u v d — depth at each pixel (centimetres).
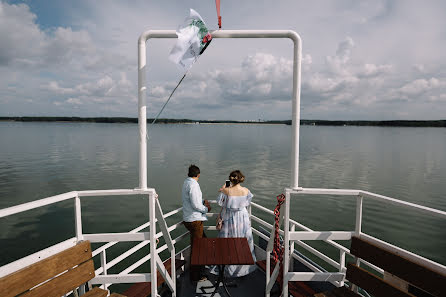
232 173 377
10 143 6850
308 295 309
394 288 222
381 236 1232
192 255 303
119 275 269
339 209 1599
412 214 1513
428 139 10706
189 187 368
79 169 3053
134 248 363
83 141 7775
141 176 262
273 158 4206
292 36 257
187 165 3353
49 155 4419
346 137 12025
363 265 924
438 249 1114
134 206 1605
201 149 5700
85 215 1445
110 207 1584
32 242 1116
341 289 259
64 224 1313
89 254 251
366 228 1321
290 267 351
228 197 373
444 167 3372
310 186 2294
